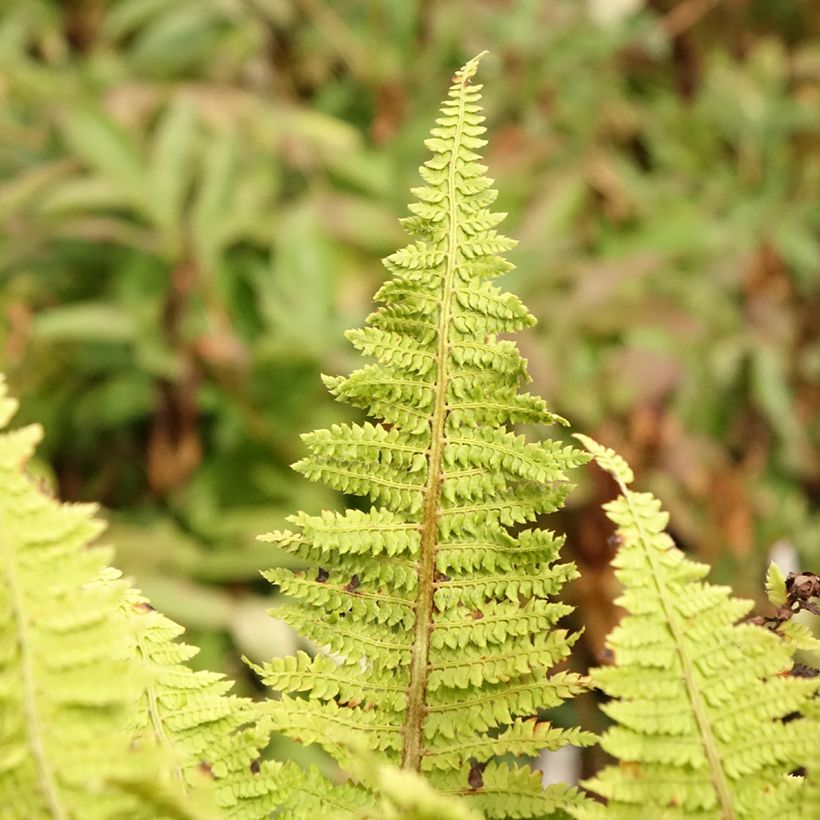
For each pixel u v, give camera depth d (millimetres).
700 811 1168
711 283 5977
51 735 1125
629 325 5410
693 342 5500
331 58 6434
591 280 5449
